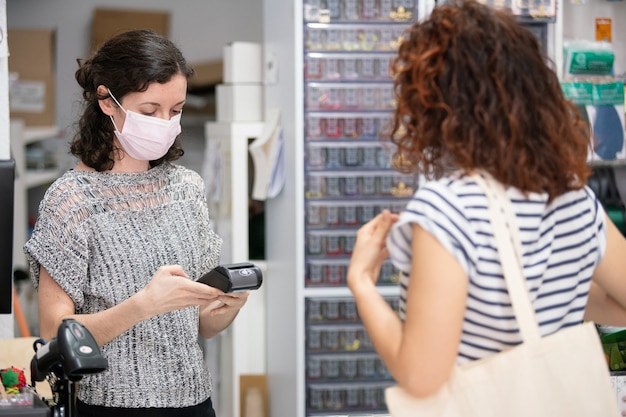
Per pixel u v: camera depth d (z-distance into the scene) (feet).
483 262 5.05
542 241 5.27
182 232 7.65
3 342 9.16
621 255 5.73
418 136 5.25
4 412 5.77
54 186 7.43
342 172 12.77
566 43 11.49
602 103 11.16
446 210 5.03
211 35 24.16
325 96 12.64
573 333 5.13
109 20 23.54
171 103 7.47
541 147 5.18
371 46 12.69
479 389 4.99
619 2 11.88
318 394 12.87
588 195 5.61
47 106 23.58
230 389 14.62
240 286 7.13
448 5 5.39
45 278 7.34
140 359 7.36
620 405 9.77
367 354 13.00
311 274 12.73
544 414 5.01
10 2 23.61
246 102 14.20
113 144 7.62
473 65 5.09
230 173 13.99
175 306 7.00
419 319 4.95
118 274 7.36
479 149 5.09
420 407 5.07
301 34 12.34
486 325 5.13
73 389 6.18
